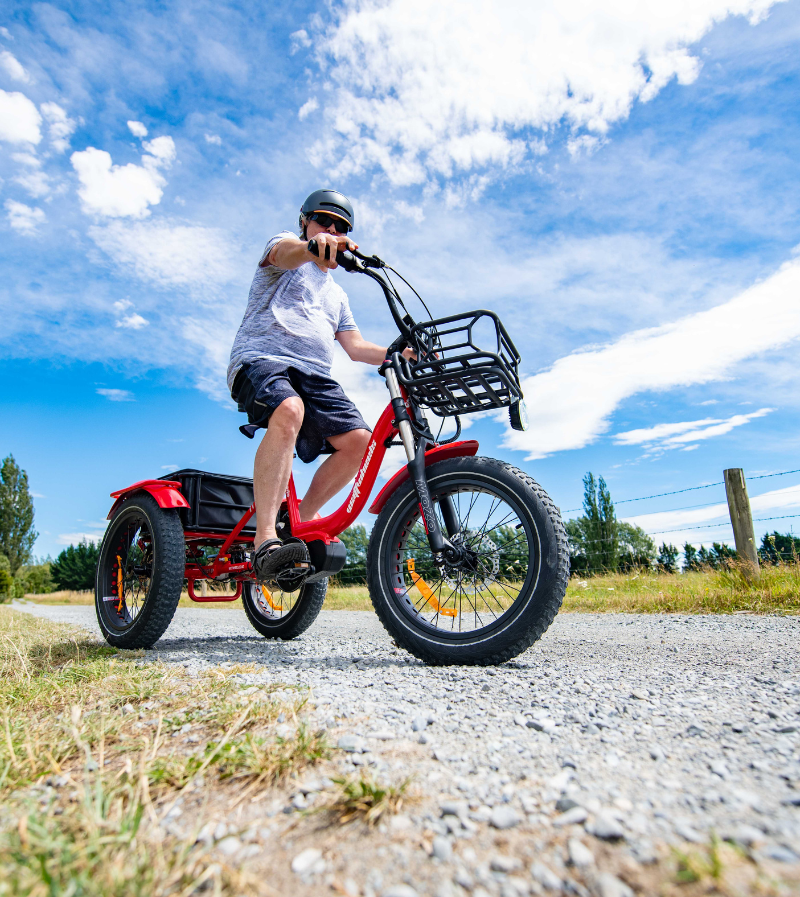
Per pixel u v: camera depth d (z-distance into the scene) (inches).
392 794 36.8
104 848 31.6
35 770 46.4
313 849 32.4
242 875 29.4
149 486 115.7
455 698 60.4
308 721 52.7
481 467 83.5
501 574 84.0
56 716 61.7
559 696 60.1
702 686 64.4
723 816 32.6
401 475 90.6
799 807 33.4
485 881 28.5
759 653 90.3
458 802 36.0
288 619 132.0
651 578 257.1
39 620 242.4
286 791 39.8
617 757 42.4
